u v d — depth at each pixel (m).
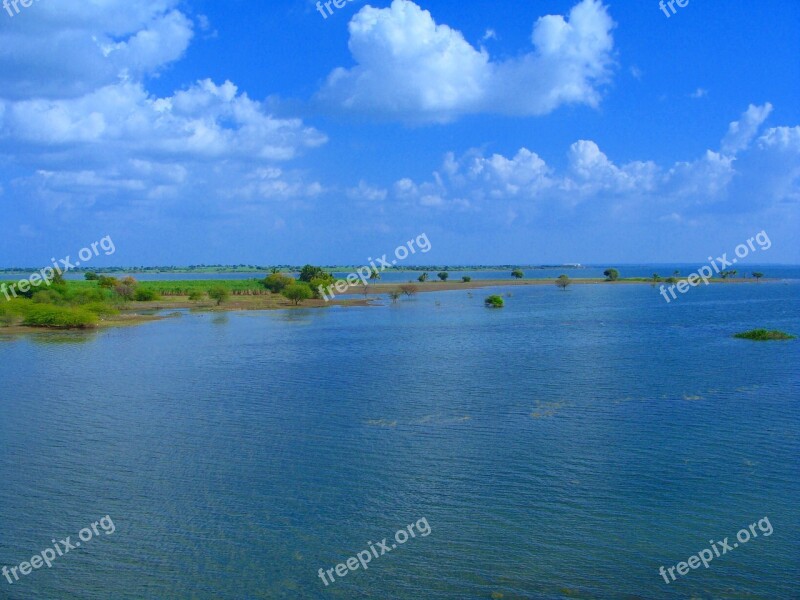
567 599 17.42
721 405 37.19
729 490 24.50
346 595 17.77
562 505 23.31
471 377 46.56
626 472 26.45
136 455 29.12
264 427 33.53
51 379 47.06
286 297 122.06
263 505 23.58
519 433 32.09
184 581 18.53
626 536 20.94
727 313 97.06
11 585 18.31
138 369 51.09
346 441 31.00
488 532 21.31
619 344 63.19
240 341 67.69
